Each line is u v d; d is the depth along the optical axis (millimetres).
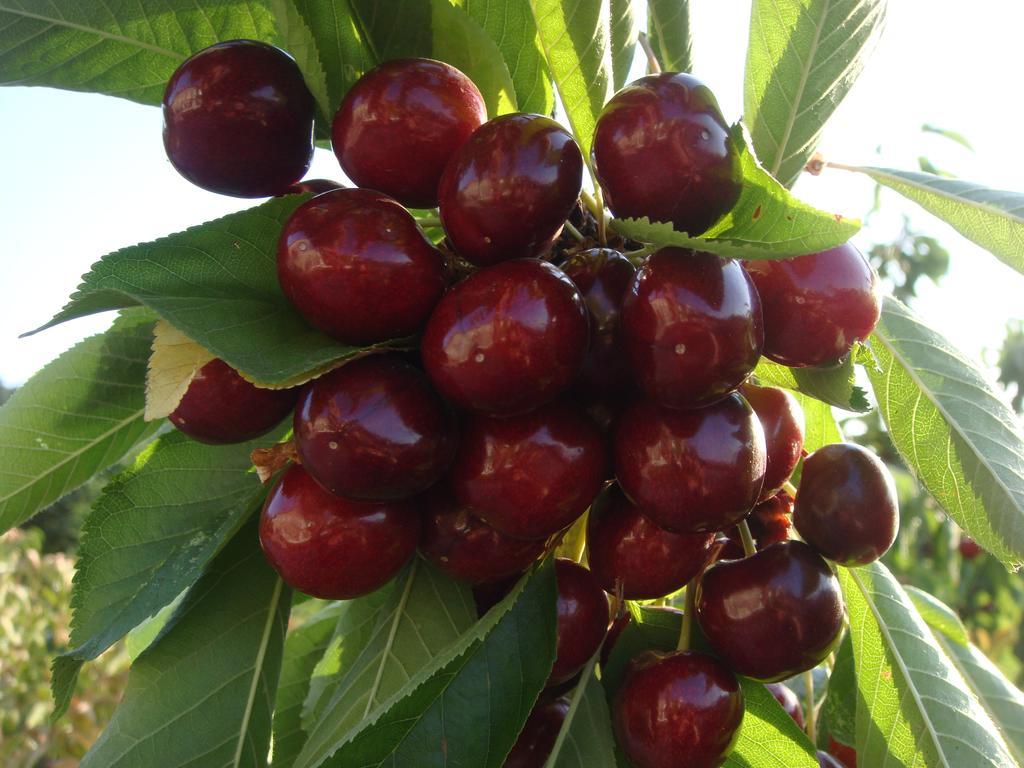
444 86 162
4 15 181
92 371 200
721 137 146
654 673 175
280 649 199
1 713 945
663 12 204
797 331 161
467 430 155
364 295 142
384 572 162
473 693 164
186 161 174
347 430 143
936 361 201
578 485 153
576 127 184
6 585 1113
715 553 186
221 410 162
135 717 183
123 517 191
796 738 189
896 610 203
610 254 163
